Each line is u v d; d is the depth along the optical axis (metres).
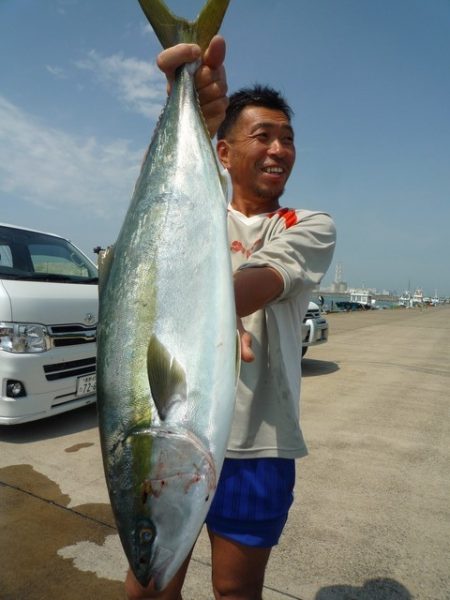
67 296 4.74
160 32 1.58
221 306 1.34
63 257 5.80
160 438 1.21
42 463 3.86
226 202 1.52
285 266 1.42
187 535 1.18
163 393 1.23
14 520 2.98
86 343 4.82
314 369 8.38
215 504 1.64
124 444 1.25
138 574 1.20
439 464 4.01
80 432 4.61
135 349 1.30
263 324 1.69
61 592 2.34
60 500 3.25
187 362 1.26
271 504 1.61
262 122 1.81
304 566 2.55
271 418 1.65
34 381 4.26
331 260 1.64
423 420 5.30
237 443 1.63
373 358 9.94
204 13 1.59
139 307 1.32
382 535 2.87
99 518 3.02
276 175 1.83
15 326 4.20
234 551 1.61
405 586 2.40
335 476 3.70
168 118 1.57
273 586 2.39
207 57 1.57
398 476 3.73
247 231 1.80
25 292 4.37
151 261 1.36
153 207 1.45
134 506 1.22
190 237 1.40
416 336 15.64
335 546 2.74
